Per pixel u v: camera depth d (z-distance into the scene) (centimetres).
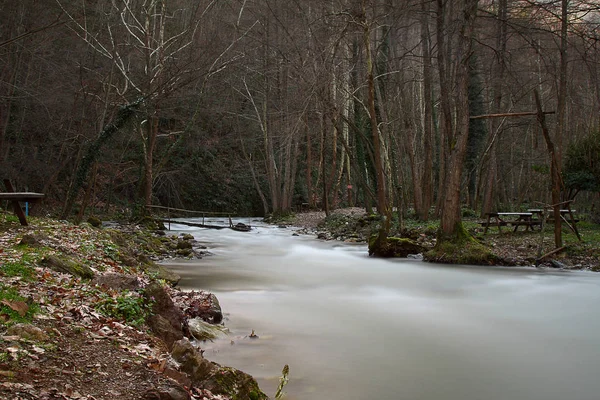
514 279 1343
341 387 591
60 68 2608
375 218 2808
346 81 2503
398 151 2812
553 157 1596
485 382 624
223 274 1379
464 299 1102
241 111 4475
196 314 826
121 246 1369
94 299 653
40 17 2412
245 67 3366
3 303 550
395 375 638
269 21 3197
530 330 859
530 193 4644
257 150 4638
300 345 745
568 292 1177
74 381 433
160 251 1750
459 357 714
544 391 601
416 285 1266
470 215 2978
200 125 4247
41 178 3005
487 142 2895
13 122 2881
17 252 857
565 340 803
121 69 2372
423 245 1848
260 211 4688
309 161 4256
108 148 3319
